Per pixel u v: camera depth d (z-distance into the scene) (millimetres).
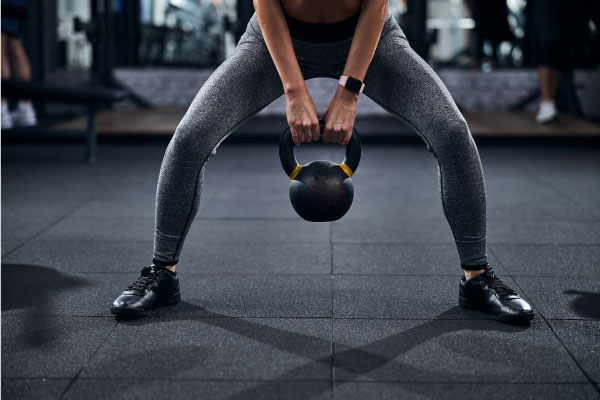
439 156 1655
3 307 1823
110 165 4547
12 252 2402
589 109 7270
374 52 1610
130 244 2525
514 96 7230
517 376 1403
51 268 2209
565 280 2074
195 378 1397
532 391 1339
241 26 7105
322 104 6961
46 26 7766
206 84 1679
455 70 7273
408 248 2469
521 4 7508
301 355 1510
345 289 1991
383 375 1410
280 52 1551
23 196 3455
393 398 1311
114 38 7430
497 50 7352
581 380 1386
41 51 7180
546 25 5824
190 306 1836
